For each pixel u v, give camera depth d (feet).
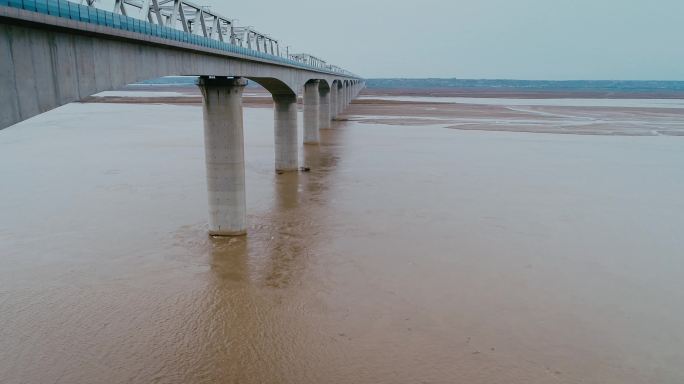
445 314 53.93
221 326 51.21
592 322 52.90
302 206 92.53
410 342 48.65
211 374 43.80
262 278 62.13
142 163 128.06
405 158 144.87
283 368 44.70
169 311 53.83
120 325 50.90
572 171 129.80
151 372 43.86
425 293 58.59
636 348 48.37
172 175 114.01
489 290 59.62
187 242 73.15
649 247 74.84
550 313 54.54
